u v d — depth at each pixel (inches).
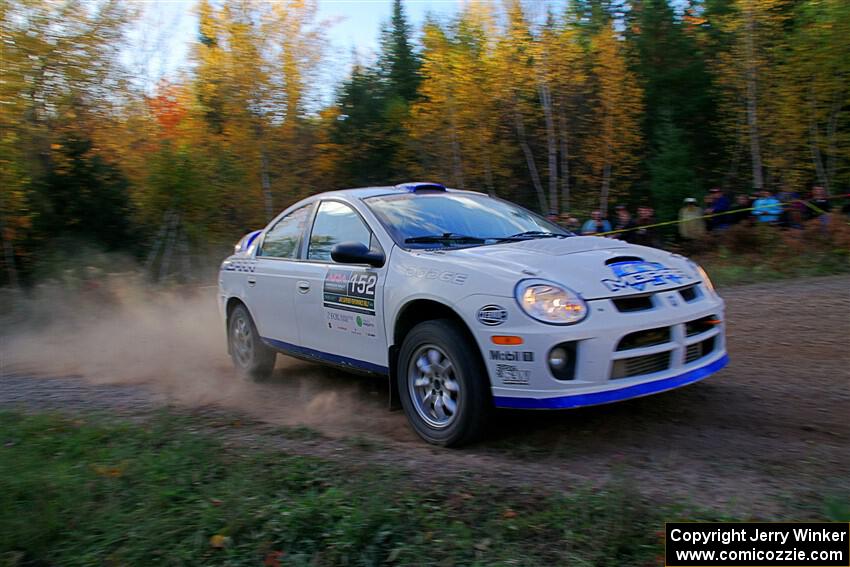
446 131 890.1
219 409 221.6
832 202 666.8
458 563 117.3
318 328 218.1
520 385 160.2
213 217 690.8
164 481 151.4
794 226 527.5
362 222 208.8
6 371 311.1
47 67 600.1
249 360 256.7
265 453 167.2
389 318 188.9
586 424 187.0
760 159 836.0
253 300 248.8
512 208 230.8
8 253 548.4
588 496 134.8
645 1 1041.5
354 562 120.1
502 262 174.1
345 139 952.9
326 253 219.5
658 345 165.8
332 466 158.2
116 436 184.2
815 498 134.9
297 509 133.8
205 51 805.2
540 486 144.1
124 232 644.1
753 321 309.1
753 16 800.9
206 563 122.0
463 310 168.4
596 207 922.7
